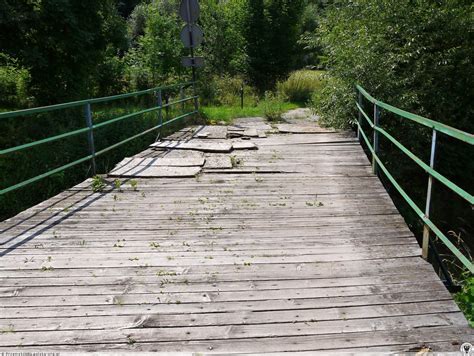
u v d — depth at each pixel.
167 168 6.57
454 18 8.62
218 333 2.64
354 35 9.10
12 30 11.56
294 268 3.44
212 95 16.33
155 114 12.09
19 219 4.61
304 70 20.23
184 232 4.20
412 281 3.21
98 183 5.84
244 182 5.90
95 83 17.84
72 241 4.02
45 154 9.77
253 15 19.67
